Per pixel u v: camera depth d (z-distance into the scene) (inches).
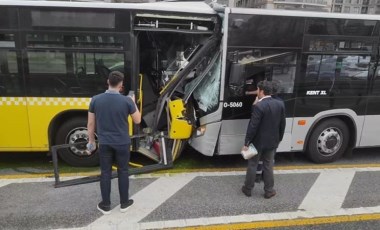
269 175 199.2
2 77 216.7
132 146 231.0
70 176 221.6
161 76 251.3
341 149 261.6
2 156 257.3
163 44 250.1
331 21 235.5
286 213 185.2
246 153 194.7
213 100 227.6
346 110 252.1
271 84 193.2
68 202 189.0
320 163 259.6
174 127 227.5
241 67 220.5
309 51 236.1
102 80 223.1
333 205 195.6
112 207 184.7
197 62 228.1
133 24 218.2
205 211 184.4
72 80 221.5
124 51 220.7
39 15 211.3
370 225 177.0
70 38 216.2
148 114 250.2
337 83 246.1
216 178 226.4
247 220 177.2
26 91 219.6
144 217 176.6
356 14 239.1
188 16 222.5
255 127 189.5
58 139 231.9
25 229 163.3
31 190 201.8
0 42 212.5
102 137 168.7
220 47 223.3
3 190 201.2
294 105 241.4
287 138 245.9
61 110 224.2
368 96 254.2
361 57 246.5
